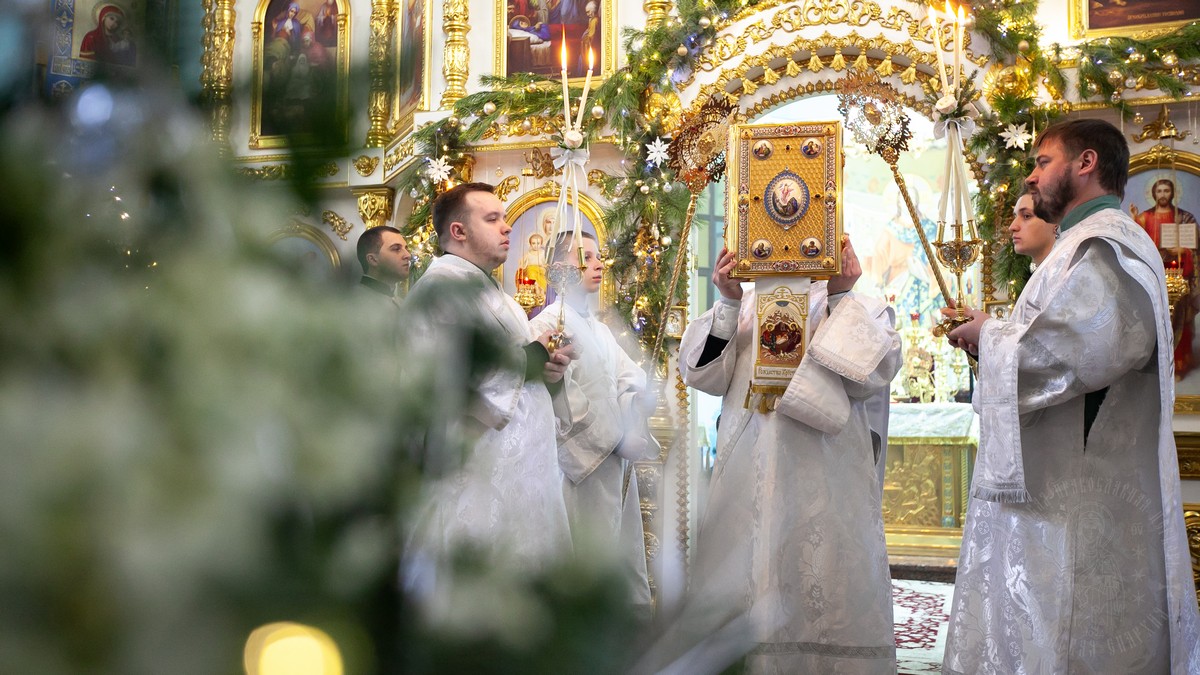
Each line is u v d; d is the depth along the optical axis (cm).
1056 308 341
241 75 48
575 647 52
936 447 1004
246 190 47
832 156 396
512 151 852
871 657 386
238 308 44
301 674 42
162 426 40
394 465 51
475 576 53
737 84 796
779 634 378
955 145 448
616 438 542
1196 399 684
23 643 35
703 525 67
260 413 43
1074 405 350
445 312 57
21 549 36
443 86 887
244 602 41
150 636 38
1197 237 693
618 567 56
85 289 41
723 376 416
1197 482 678
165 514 39
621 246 774
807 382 388
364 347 49
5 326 39
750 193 400
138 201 45
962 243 407
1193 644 329
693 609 58
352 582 47
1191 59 685
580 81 856
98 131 44
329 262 50
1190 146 696
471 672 50
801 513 389
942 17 735
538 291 642
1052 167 366
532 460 387
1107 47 690
